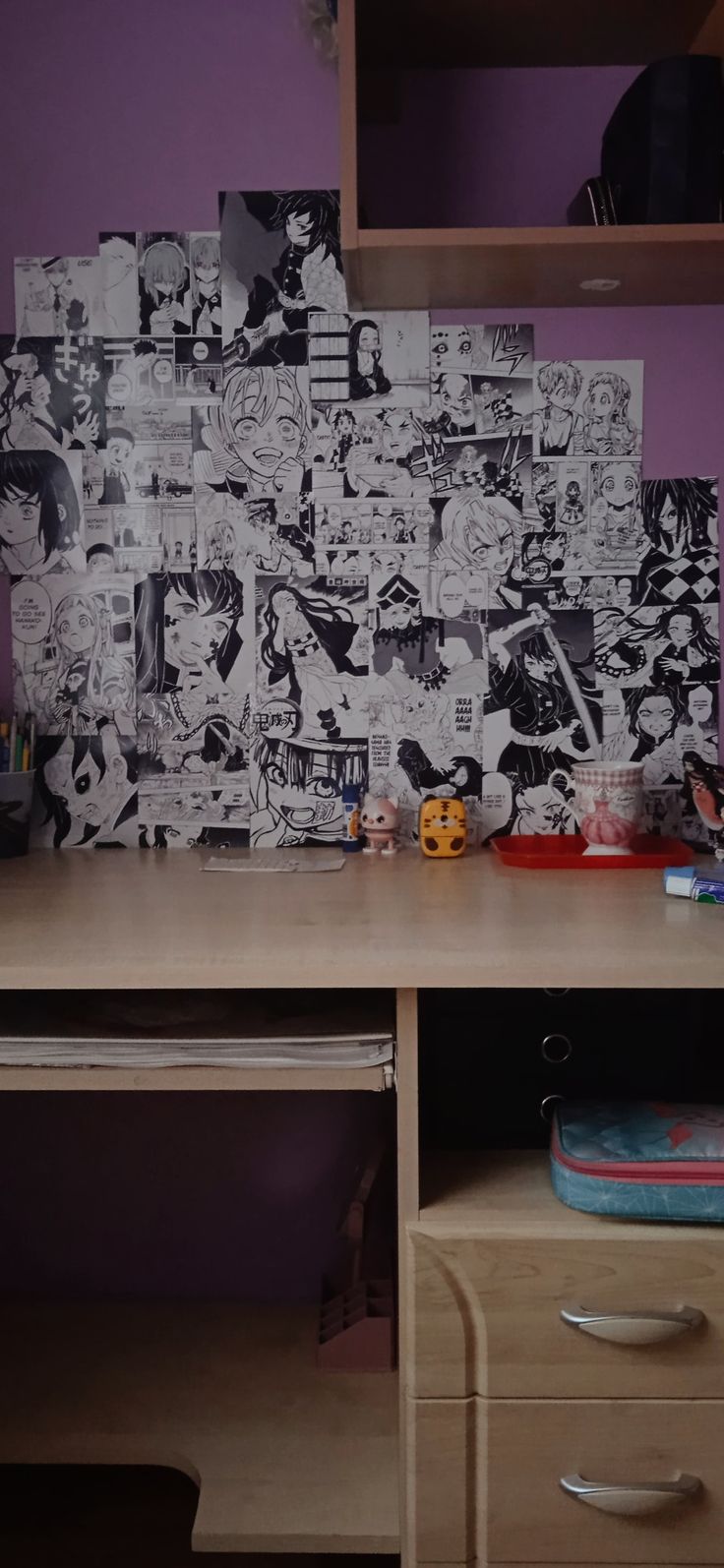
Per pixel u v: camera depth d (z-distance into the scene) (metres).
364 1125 1.65
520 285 1.46
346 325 1.56
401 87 1.54
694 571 1.58
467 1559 1.12
